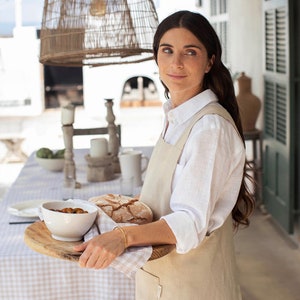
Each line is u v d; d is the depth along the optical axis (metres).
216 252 1.71
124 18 2.92
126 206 1.81
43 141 8.66
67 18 2.92
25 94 9.25
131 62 3.40
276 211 4.99
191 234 1.55
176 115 1.71
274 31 4.86
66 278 2.27
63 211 1.73
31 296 2.26
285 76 4.57
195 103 1.69
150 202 1.81
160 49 1.66
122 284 2.27
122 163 3.32
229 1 6.68
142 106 10.19
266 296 3.75
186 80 1.65
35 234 1.72
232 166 1.66
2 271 2.24
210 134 1.61
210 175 1.58
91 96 9.55
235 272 1.81
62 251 1.55
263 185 5.41
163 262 1.72
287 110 4.52
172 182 1.71
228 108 1.75
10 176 7.05
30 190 3.30
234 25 6.54
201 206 1.57
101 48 2.91
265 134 5.32
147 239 1.53
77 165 3.95
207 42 1.65
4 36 9.53
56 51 2.96
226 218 1.71
